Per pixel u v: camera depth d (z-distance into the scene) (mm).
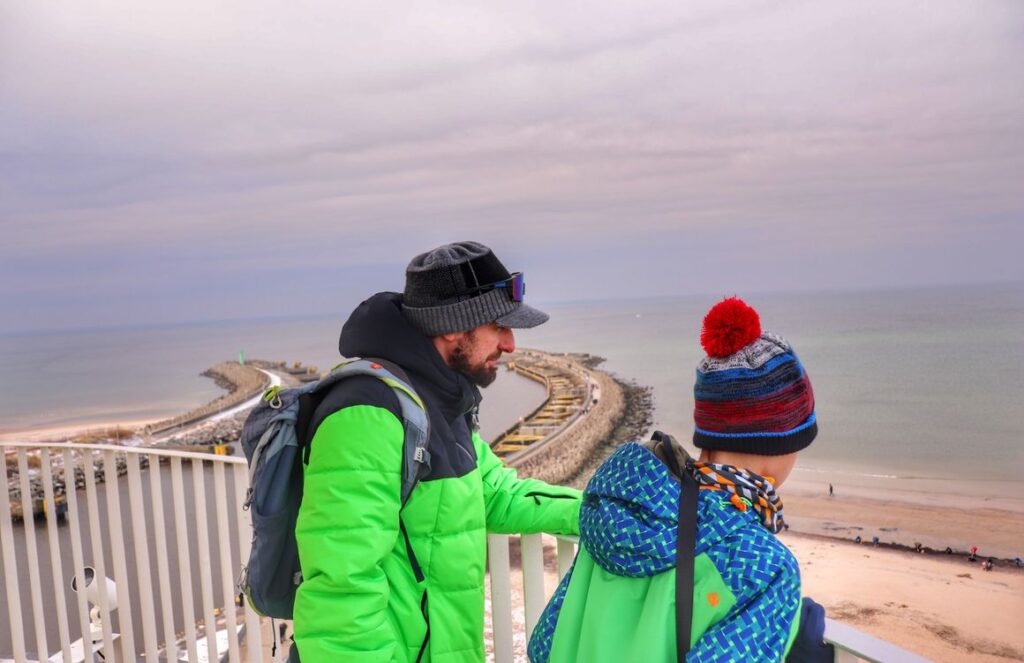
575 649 1316
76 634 16062
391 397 1633
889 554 37750
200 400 167625
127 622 3414
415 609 1665
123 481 38062
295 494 1733
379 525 1575
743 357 1197
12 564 3758
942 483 68188
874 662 1146
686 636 1096
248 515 2928
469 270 1779
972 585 30609
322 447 1600
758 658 1040
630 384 138375
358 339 1774
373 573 1578
